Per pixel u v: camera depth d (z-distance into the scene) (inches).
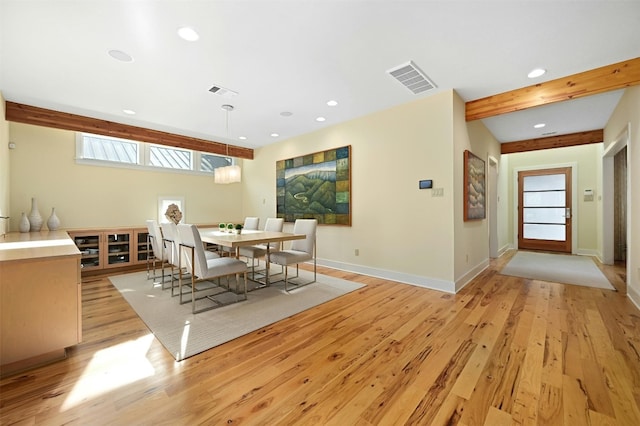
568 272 175.6
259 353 79.0
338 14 80.5
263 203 245.4
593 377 66.6
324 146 192.1
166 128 191.5
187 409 56.7
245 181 264.8
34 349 71.9
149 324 97.8
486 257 190.1
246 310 111.3
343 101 146.5
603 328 93.3
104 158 188.4
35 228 152.5
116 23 83.1
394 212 155.6
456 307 114.3
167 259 139.3
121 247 179.3
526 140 225.3
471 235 159.9
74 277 77.5
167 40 92.1
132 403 58.4
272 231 178.4
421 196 144.7
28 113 145.5
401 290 137.7
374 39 92.5
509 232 287.1
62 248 87.7
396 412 55.9
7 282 68.7
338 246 185.0
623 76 107.1
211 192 243.6
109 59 103.0
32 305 71.8
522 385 63.9
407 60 105.9
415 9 78.6
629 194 127.2
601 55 102.6
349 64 108.6
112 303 119.0
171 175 218.1
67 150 172.2
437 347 81.8
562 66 110.7
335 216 184.2
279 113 163.3
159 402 58.7
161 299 124.3
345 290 137.6
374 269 164.7
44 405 57.5
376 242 163.9
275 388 63.6
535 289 139.1
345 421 53.6
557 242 264.5
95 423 52.8
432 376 67.8
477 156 169.3
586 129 195.9
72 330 77.0
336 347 82.4
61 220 170.1
